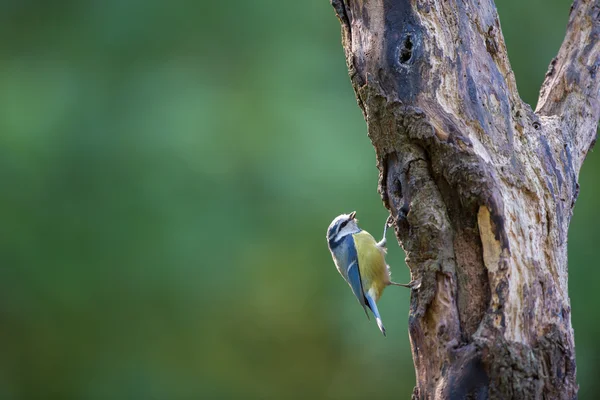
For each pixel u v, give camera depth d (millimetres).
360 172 13203
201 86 13602
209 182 13117
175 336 14445
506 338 5238
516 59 14391
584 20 6527
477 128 5609
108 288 13508
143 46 13773
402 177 5758
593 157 13258
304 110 13422
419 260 5703
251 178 13297
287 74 13711
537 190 5609
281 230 13281
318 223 13203
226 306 14148
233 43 13992
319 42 14094
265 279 14008
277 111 13391
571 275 12734
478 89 5676
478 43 5777
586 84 6375
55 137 13055
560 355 5305
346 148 13281
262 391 15578
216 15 13914
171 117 13250
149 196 12953
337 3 6141
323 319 14539
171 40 13898
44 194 13023
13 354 14617
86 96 13398
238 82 13820
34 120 13055
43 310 13852
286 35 13992
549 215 5617
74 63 13664
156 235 13000
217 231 13094
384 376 14805
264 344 15148
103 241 13148
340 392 15562
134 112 13391
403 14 5703
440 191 5652
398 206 5824
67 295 13523
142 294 13617
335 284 14172
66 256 13102
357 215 13000
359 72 5902
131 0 13805
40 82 13523
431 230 5590
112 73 13648
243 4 13945
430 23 5672
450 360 5340
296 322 14742
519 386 5125
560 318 5414
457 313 5457
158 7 13820
